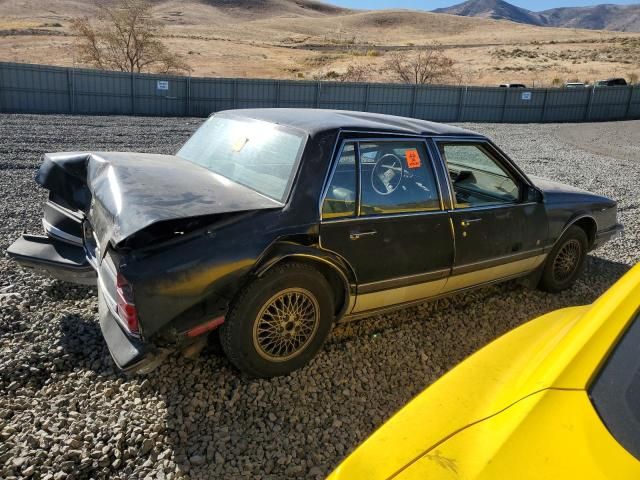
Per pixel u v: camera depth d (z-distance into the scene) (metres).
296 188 3.38
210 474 2.73
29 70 23.72
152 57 44.31
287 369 3.51
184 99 26.81
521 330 2.55
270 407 3.27
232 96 27.73
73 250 4.16
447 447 1.74
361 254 3.58
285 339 3.44
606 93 35.34
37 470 2.67
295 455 2.91
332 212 3.47
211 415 3.15
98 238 3.39
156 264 2.88
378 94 30.70
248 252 3.08
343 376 3.65
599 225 5.34
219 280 3.01
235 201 3.30
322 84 29.31
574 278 5.34
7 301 4.32
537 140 22.17
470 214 4.15
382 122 4.11
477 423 1.82
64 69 24.25
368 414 3.30
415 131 4.02
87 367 3.56
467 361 2.31
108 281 3.30
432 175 4.00
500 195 4.62
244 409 3.23
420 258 3.88
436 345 4.16
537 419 1.71
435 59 56.22
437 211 3.96
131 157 4.22
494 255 4.37
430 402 2.04
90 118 21.66
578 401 1.74
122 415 3.10
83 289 4.69
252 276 3.17
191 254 2.96
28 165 10.92
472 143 4.33
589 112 35.34
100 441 2.89
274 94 28.52
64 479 2.63
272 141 3.79
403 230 3.76
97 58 42.47
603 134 26.23
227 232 3.09
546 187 5.09
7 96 23.59
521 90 33.22
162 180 3.54
